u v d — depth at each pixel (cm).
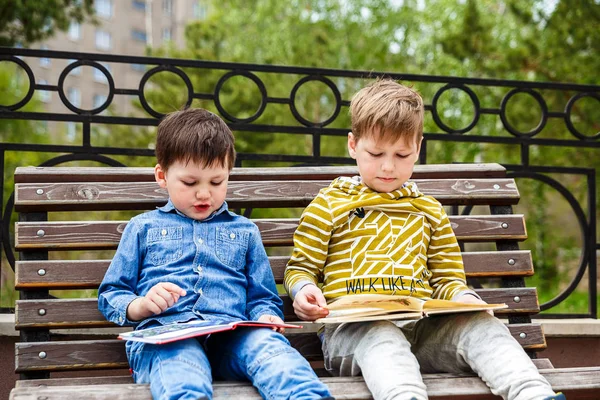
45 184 237
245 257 223
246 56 1322
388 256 219
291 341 237
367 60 1387
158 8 3128
